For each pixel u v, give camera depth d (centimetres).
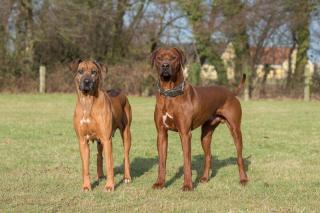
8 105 2036
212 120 766
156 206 598
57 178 744
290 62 2756
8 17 2645
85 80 645
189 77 2680
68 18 2623
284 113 1902
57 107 1984
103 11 2692
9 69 2661
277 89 2697
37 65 2739
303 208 595
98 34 2788
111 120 683
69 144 1071
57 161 880
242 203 620
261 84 2697
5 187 679
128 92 2664
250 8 2619
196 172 833
